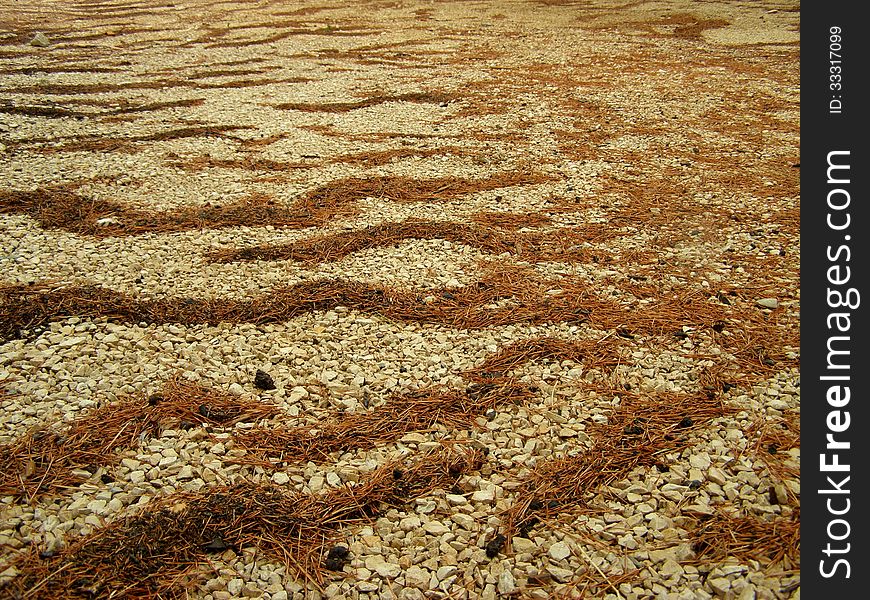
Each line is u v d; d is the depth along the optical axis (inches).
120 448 129.6
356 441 133.5
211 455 128.8
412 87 431.5
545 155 299.1
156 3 953.5
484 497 120.3
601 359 157.2
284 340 165.3
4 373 148.5
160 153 306.5
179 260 204.7
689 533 113.0
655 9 783.7
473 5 884.0
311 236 222.2
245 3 943.7
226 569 106.9
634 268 198.8
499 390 147.3
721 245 212.2
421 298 183.9
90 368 151.5
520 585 105.3
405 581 105.7
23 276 191.5
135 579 104.0
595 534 113.2
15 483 119.6
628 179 268.8
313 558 109.5
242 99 407.2
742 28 633.6
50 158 296.7
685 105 374.9
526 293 185.5
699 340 164.7
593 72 465.7
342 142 321.7
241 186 266.5
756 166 280.5
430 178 273.1
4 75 468.4
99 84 445.1
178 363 155.1
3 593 99.6
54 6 920.9
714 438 133.0
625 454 129.4
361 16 800.9
